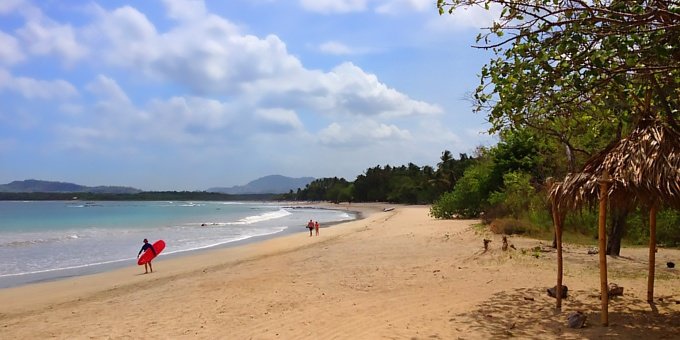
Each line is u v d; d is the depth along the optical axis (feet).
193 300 34.81
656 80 22.88
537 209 67.92
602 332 21.54
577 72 21.43
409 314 26.58
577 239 57.57
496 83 23.06
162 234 122.31
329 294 33.37
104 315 32.37
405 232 84.69
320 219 204.23
